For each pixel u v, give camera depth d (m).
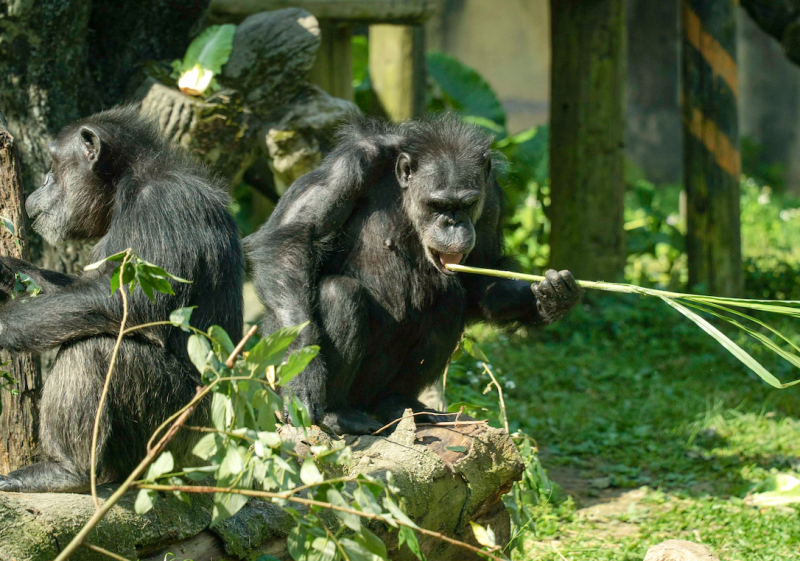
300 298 8.16
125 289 6.29
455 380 14.49
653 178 52.53
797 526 10.07
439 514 7.26
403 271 8.78
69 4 10.92
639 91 53.00
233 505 5.07
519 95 59.78
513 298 9.09
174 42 13.10
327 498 5.33
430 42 59.62
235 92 12.17
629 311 19.72
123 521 5.71
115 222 6.66
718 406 14.80
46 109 11.18
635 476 12.41
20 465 7.90
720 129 20.55
